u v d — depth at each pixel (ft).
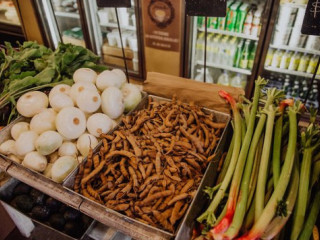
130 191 3.24
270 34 6.95
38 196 4.26
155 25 8.13
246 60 8.26
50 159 3.78
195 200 2.92
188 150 3.43
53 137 3.56
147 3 7.82
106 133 3.88
